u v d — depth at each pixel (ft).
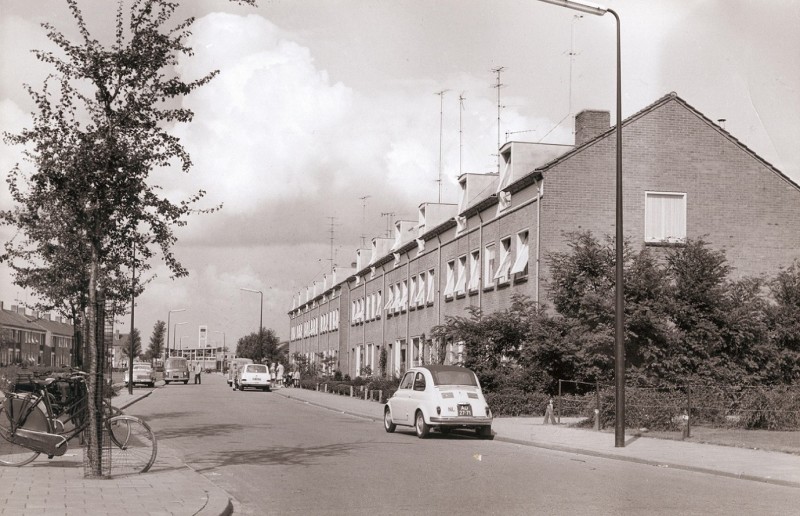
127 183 35.17
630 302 73.05
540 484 36.24
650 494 33.37
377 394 123.03
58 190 34.65
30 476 35.70
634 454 47.78
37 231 55.93
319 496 32.48
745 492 34.24
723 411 64.28
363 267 197.98
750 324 74.33
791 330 77.00
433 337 93.15
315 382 185.37
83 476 35.68
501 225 103.55
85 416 39.47
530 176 91.91
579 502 31.07
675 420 63.41
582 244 84.12
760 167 93.76
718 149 93.09
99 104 36.09
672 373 71.51
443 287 129.49
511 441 58.90
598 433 62.59
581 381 78.95
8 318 228.63
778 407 63.26
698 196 92.17
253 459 45.73
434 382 63.00
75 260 58.18
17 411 39.29
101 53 34.86
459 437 63.82
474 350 87.76
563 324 81.51
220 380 310.24
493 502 30.99
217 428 68.95
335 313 237.04
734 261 92.12
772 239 93.15
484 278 109.70
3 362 165.37
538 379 84.02
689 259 77.00
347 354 218.18
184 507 27.63
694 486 36.06
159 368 310.86
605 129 99.30
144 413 91.04
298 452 49.80
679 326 75.15
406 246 150.71
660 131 92.22
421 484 35.99
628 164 91.30
